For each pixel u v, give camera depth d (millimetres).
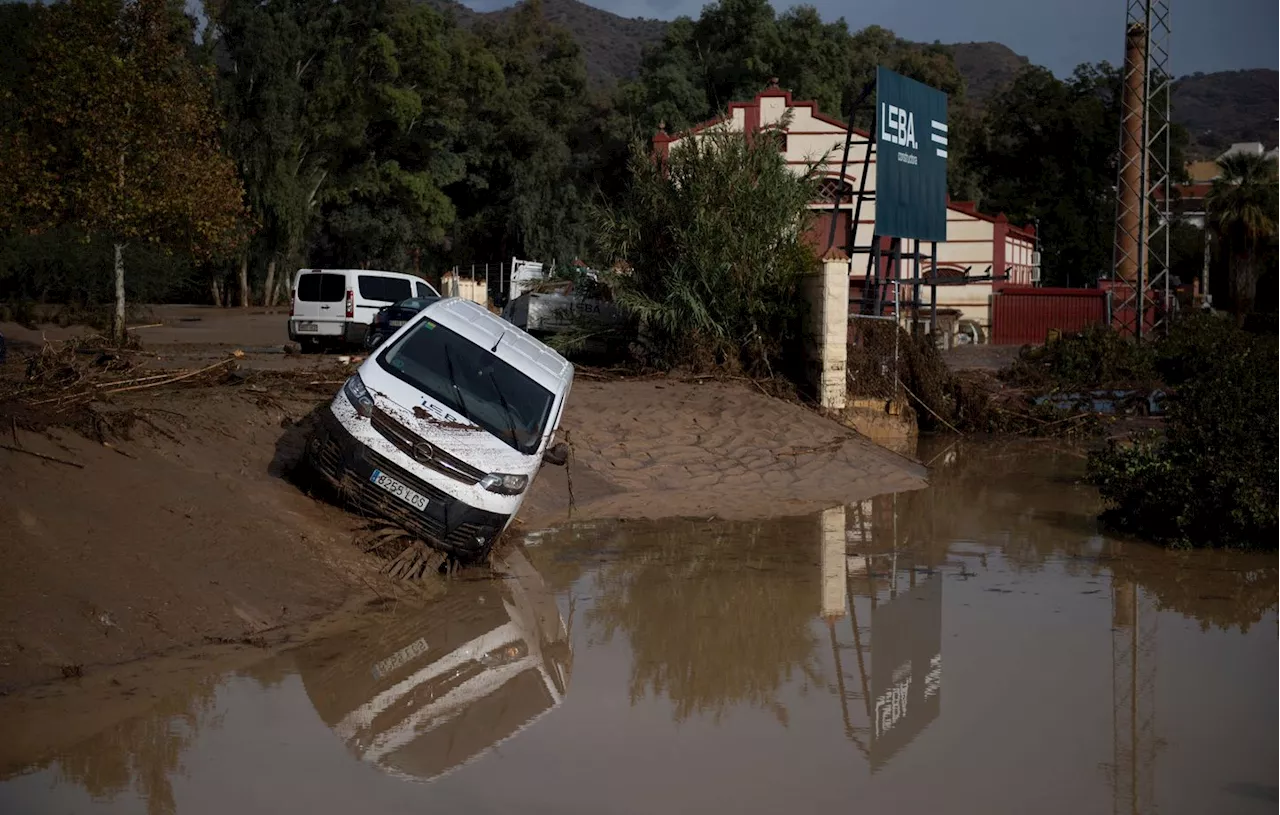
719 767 5492
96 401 10414
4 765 5066
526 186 69938
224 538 8125
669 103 68625
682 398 17250
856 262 38594
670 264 20203
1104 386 23250
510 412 9430
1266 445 11227
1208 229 59094
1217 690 6816
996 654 7559
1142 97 37281
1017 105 66625
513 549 10445
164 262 34188
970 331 40219
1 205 20969
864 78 76625
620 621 8227
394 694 6402
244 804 4797
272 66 52938
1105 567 10289
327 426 9281
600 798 5059
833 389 18969
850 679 6996
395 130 66375
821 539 11398
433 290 25016
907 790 5246
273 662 6797
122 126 21375
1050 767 5574
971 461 17609
